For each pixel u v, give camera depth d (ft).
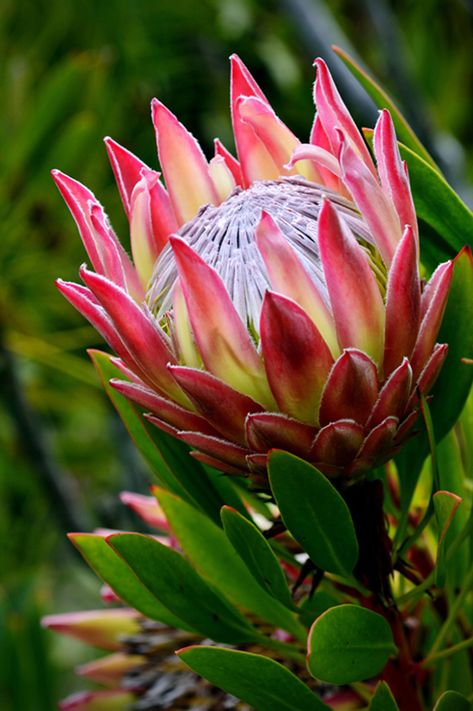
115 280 3.35
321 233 3.20
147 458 3.68
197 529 3.65
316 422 3.26
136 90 7.59
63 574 7.97
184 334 3.28
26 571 7.32
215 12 8.34
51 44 7.41
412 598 3.49
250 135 3.44
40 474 6.17
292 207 3.33
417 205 3.58
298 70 8.40
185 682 3.85
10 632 5.59
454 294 3.49
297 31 6.47
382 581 3.46
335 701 3.65
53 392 7.16
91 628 3.99
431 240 3.61
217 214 3.36
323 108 3.35
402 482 3.55
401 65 6.32
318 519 3.31
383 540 3.46
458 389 3.52
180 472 3.59
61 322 6.50
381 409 3.26
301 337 3.20
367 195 3.27
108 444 7.80
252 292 3.27
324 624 3.28
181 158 3.43
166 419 3.36
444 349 3.34
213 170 3.44
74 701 4.04
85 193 3.40
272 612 3.61
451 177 5.98
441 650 3.61
